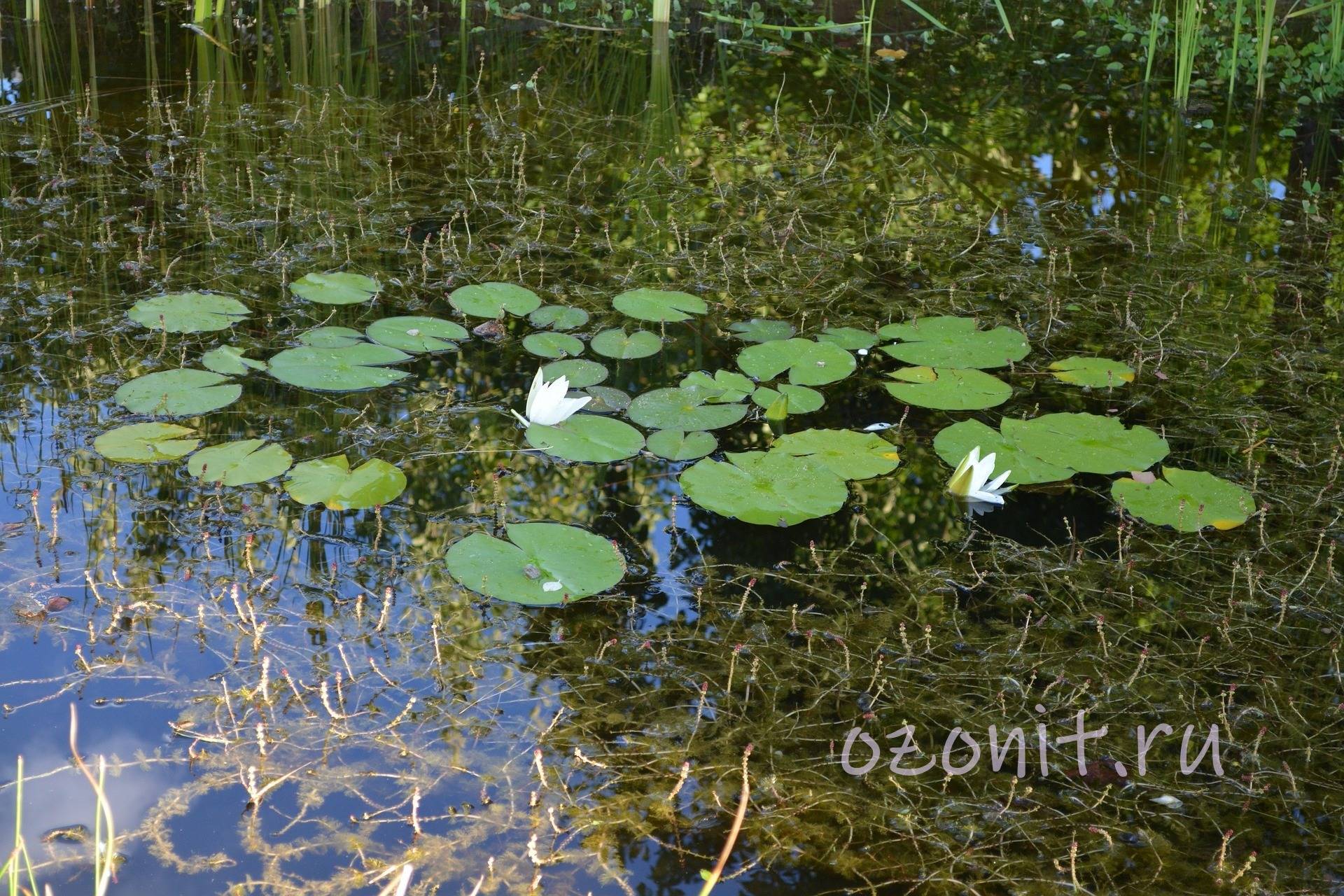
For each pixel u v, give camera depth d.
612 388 3.17
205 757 2.02
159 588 2.40
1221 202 4.54
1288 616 2.48
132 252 3.72
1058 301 3.75
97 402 2.99
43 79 5.06
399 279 3.69
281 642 2.29
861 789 2.05
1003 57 6.03
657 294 3.62
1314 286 3.91
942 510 2.81
